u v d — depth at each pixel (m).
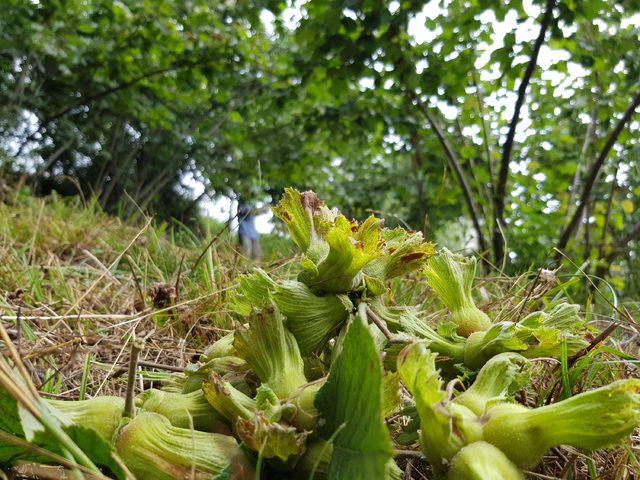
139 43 1.86
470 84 1.39
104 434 0.18
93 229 0.93
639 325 0.38
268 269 0.58
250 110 2.19
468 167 1.50
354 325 0.16
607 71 1.35
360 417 0.16
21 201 1.29
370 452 0.15
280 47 2.34
